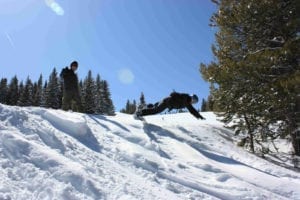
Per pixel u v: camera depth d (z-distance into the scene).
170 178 6.39
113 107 52.34
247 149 13.55
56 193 4.15
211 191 6.32
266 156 13.10
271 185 7.62
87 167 5.26
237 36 13.60
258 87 11.91
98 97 49.84
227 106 13.55
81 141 6.67
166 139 9.23
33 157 4.68
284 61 11.53
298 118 11.62
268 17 12.27
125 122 9.86
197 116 9.90
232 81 12.51
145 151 7.42
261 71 11.60
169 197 5.40
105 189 4.74
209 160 8.38
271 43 12.83
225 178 7.14
